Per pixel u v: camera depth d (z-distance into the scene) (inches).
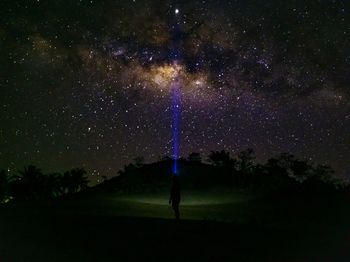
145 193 3147.1
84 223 916.6
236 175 3479.3
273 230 924.6
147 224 925.8
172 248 679.7
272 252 682.2
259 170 3400.6
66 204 2212.1
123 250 656.4
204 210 2148.1
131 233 797.2
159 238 756.0
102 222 940.6
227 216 1868.8
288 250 703.7
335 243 798.5
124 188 3208.7
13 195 3262.8
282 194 2839.6
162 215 1817.2
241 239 775.7
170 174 3602.4
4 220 938.1
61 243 692.7
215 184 3393.2
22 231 795.4
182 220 1044.5
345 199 2348.7
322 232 986.7
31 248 652.1
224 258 625.3
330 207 2111.2
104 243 700.7
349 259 657.0
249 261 617.3
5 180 3257.9
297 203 2396.7
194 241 740.0
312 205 2250.2
